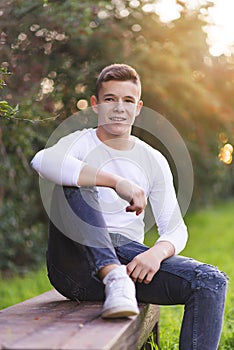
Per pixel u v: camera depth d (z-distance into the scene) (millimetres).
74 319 2293
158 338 3133
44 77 4883
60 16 4555
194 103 5934
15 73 4594
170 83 5707
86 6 4652
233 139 6539
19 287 6785
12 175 5402
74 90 5059
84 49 5059
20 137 4570
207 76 6129
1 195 6883
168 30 5633
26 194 7859
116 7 5320
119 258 2705
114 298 2238
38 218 9141
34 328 2129
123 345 2129
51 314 2430
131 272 2535
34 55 4793
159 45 5551
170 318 4312
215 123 6277
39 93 4730
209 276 2484
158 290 2578
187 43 5742
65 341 1913
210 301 2457
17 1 4449
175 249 2686
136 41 5469
